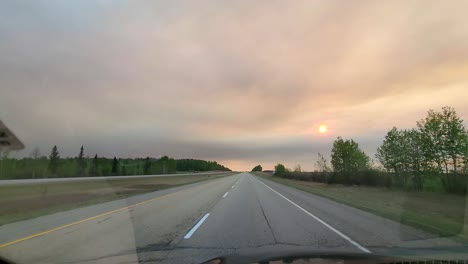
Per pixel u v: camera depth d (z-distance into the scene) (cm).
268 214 1459
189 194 2648
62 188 3022
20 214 1433
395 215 1433
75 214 1434
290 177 8156
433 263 450
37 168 4025
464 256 688
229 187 3716
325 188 3897
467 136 2728
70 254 737
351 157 4606
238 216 1388
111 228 1085
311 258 454
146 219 1293
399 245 826
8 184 3100
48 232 1009
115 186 3653
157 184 4191
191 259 691
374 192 3131
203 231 1033
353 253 509
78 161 5844
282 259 446
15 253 745
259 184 4581
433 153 2917
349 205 1878
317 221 1256
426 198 2470
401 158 3381
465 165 2727
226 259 467
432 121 2906
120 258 701
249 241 877
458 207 1848
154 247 807
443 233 999
